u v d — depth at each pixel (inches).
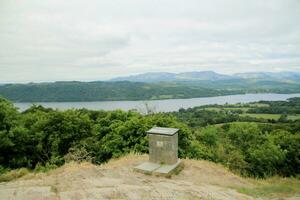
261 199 356.8
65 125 1038.4
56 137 1012.5
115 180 381.1
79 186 343.3
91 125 1151.6
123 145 812.0
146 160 527.8
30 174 450.3
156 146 471.8
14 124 941.2
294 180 717.3
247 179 546.3
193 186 376.8
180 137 888.9
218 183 432.8
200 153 956.6
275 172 1250.0
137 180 389.4
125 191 321.7
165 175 421.7
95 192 315.9
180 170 479.8
